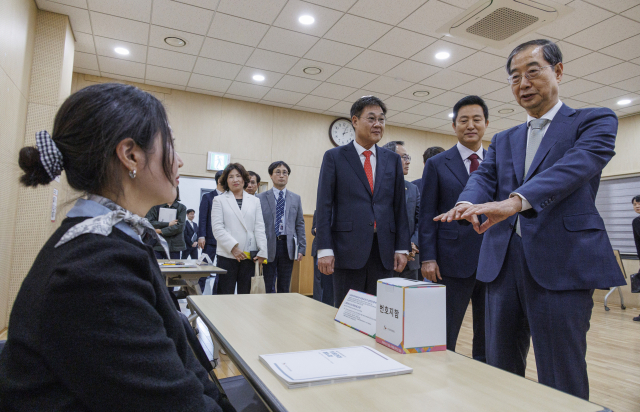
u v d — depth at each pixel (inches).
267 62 198.7
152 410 19.4
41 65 150.6
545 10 144.5
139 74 216.5
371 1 145.0
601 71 198.1
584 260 44.4
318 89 233.5
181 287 117.3
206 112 246.5
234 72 211.6
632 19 150.9
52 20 154.0
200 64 202.4
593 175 44.4
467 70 201.6
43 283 19.3
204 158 244.4
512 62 52.8
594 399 86.9
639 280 201.9
